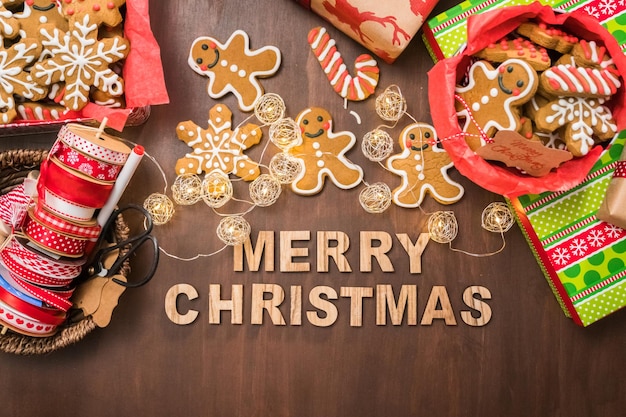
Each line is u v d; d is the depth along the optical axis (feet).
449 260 3.05
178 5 3.04
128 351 3.04
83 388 3.04
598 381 3.04
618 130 2.70
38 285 2.74
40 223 2.68
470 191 3.03
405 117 3.04
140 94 2.81
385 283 3.04
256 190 2.98
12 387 3.04
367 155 2.97
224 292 3.04
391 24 2.81
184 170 3.00
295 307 3.03
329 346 3.04
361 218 3.04
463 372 3.04
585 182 2.90
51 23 2.76
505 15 2.64
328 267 3.04
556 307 3.04
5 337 2.82
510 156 2.63
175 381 3.04
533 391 3.04
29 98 2.77
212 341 3.04
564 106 2.63
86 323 2.85
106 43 2.76
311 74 3.04
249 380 3.04
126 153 2.70
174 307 3.02
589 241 2.90
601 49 2.68
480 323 3.03
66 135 2.65
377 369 3.04
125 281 2.88
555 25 2.74
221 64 3.00
